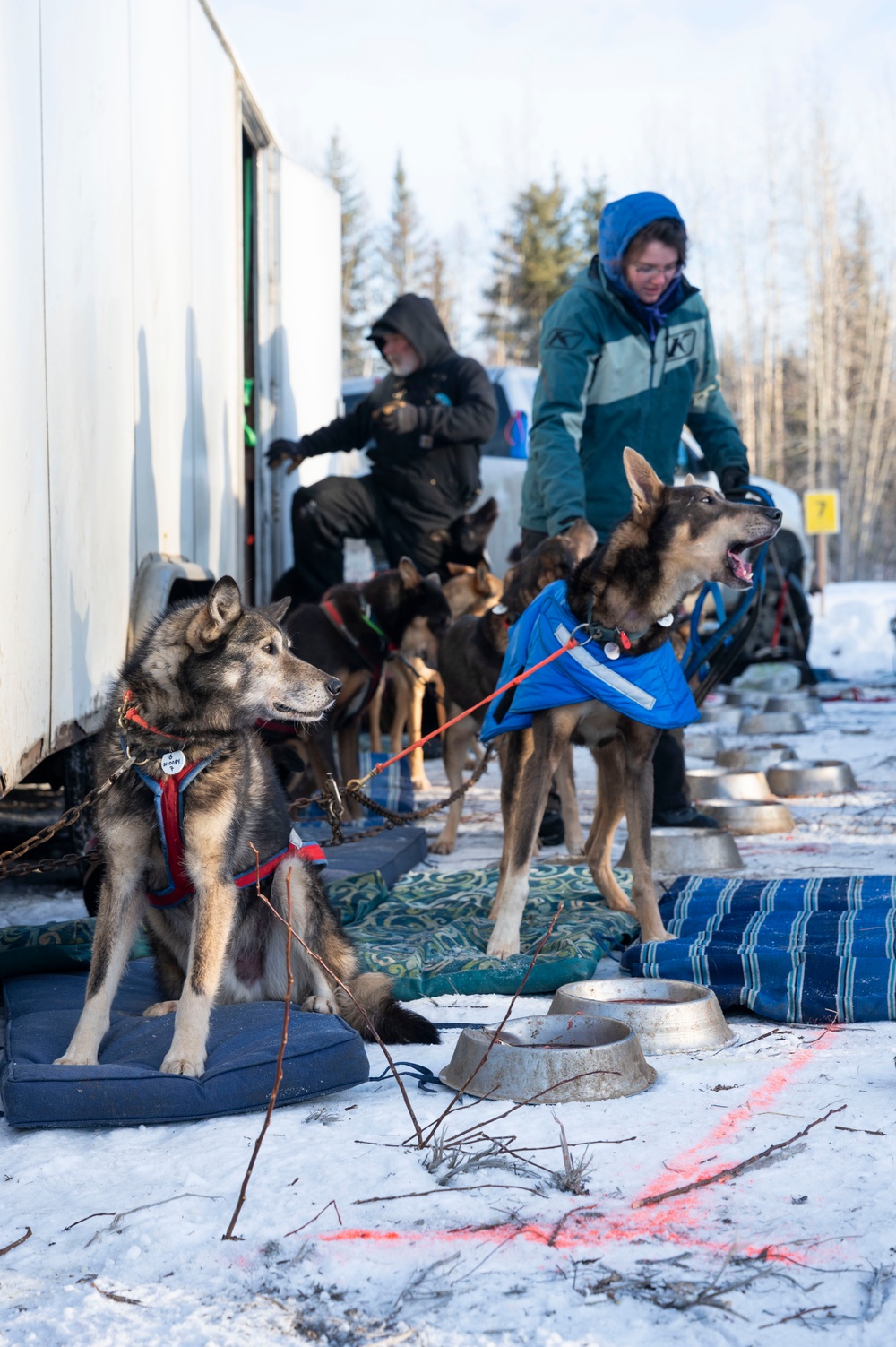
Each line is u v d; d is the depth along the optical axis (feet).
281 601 11.14
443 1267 5.87
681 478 37.83
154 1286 5.78
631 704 12.81
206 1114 8.25
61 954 11.68
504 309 166.50
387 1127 7.88
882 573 139.64
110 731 9.87
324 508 29.14
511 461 34.99
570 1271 5.80
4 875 10.55
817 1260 5.81
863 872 16.26
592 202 173.17
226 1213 6.55
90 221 13.87
